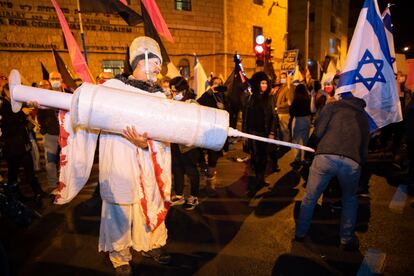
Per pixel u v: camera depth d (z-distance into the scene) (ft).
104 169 8.70
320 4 90.07
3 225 13.29
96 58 44.50
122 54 46.42
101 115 7.11
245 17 60.90
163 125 7.37
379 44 11.30
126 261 9.39
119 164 8.54
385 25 13.35
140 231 9.19
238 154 26.09
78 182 8.91
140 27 47.39
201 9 53.57
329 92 15.72
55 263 10.50
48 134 16.60
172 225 13.11
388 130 23.97
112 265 10.34
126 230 8.98
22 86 7.84
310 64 83.56
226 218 13.76
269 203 15.44
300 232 11.62
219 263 10.39
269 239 11.94
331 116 10.57
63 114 8.54
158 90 8.59
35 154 21.25
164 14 50.11
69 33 13.69
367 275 9.59
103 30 44.57
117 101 7.17
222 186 17.94
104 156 8.71
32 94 7.70
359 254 10.83
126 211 8.88
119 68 46.70
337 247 11.34
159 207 9.13
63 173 8.80
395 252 10.88
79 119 7.15
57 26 41.14
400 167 21.17
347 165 10.27
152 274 9.81
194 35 53.57
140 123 7.28
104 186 8.73
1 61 38.34
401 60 26.68
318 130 10.80
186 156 14.42
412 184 17.43
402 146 27.45
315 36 91.76
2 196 7.67
